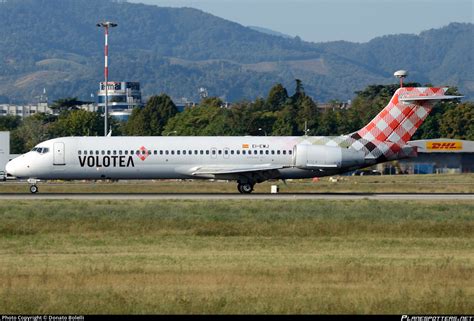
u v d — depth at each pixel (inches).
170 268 3636.8
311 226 5300.2
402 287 3216.0
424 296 3051.2
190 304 2928.2
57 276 3410.4
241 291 3129.9
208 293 3097.9
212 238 4884.4
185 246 4515.3
